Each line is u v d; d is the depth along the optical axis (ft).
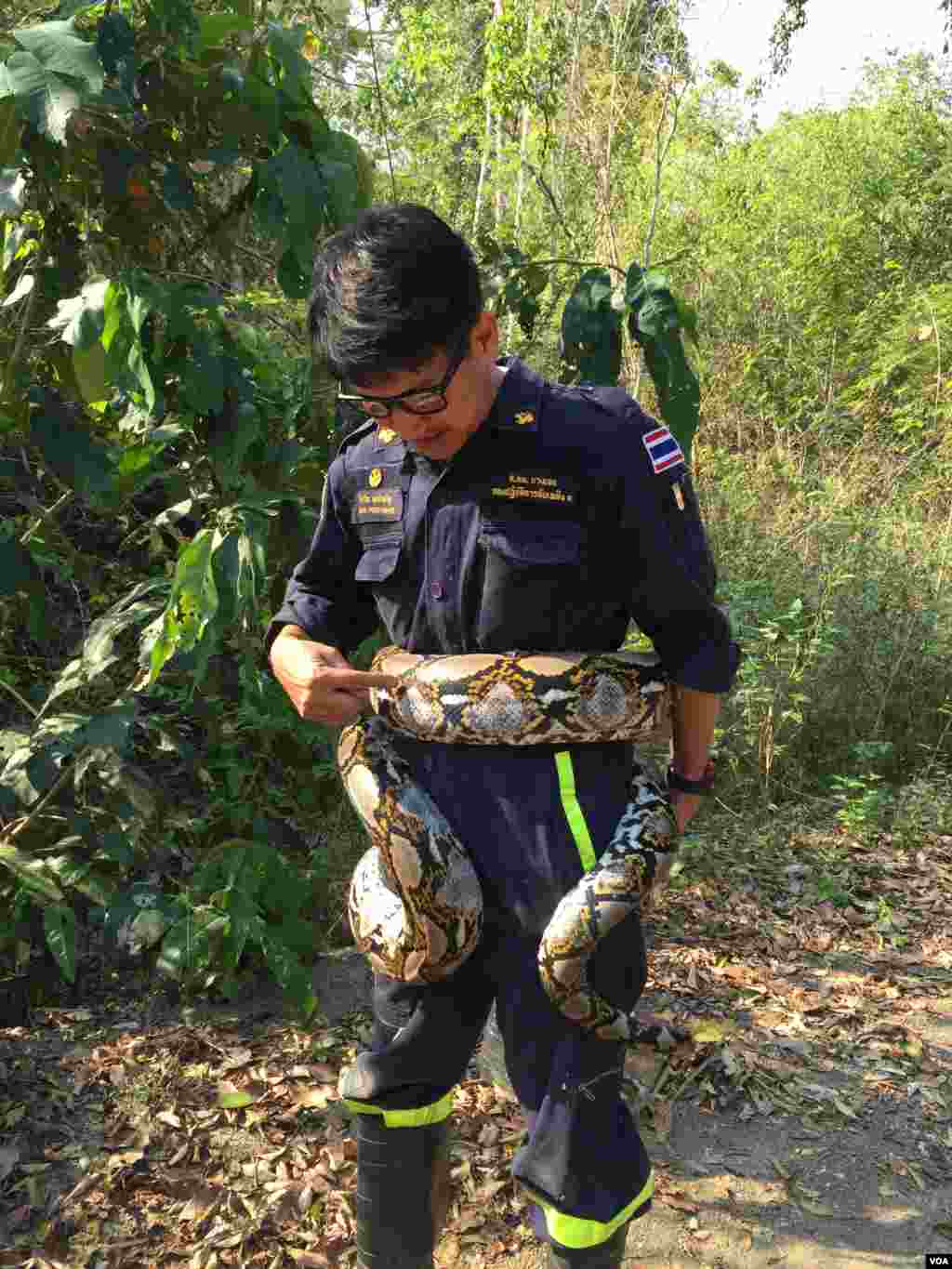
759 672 15.06
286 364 9.35
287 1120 8.48
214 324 8.16
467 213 22.89
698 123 30.48
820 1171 8.28
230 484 8.36
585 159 18.22
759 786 15.03
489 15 24.30
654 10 16.40
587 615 4.93
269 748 10.16
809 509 19.47
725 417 23.32
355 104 18.84
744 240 29.96
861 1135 8.71
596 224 16.96
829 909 12.46
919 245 37.17
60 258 8.05
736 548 18.29
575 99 17.84
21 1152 8.06
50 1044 9.28
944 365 26.16
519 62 20.39
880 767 16.02
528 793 4.87
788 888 12.88
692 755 5.43
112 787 8.61
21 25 8.01
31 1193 7.71
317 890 10.66
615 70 16.62
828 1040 10.00
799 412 23.35
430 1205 5.51
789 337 27.61
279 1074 8.99
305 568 5.68
